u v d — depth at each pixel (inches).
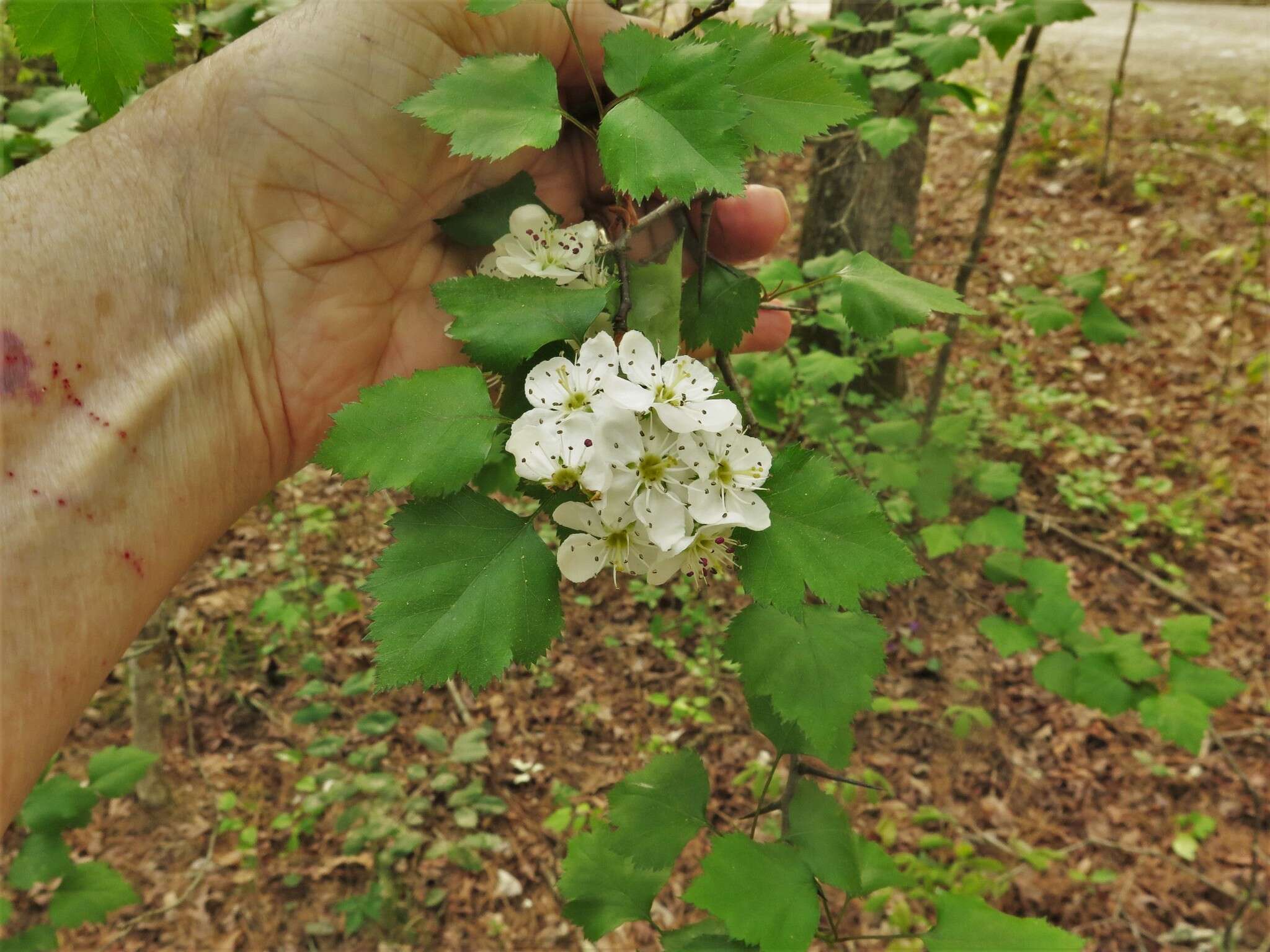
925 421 18.7
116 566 5.7
